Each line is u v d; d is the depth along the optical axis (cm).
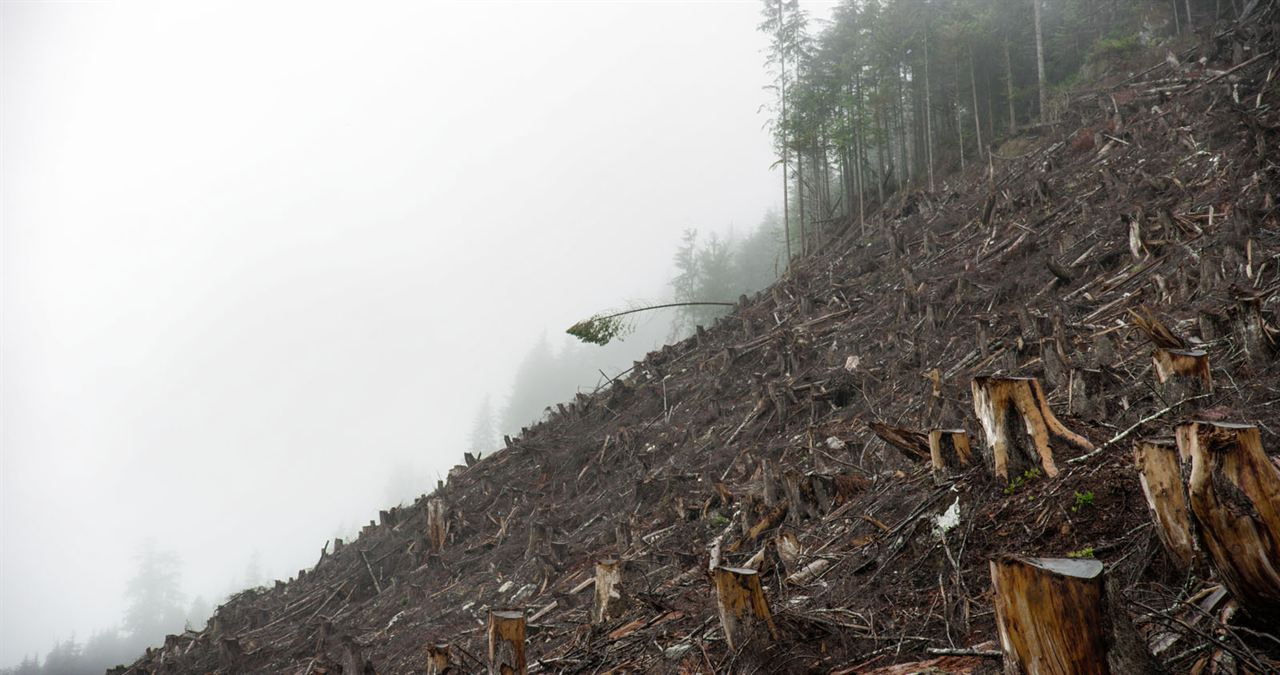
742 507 709
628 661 440
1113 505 335
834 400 1009
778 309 1606
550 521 1059
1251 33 1507
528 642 620
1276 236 718
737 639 354
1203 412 382
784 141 2734
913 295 1198
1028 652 200
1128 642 198
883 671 301
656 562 705
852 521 516
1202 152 1088
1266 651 221
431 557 1159
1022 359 793
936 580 371
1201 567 259
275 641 1123
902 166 2730
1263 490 217
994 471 405
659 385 1488
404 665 768
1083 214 1153
